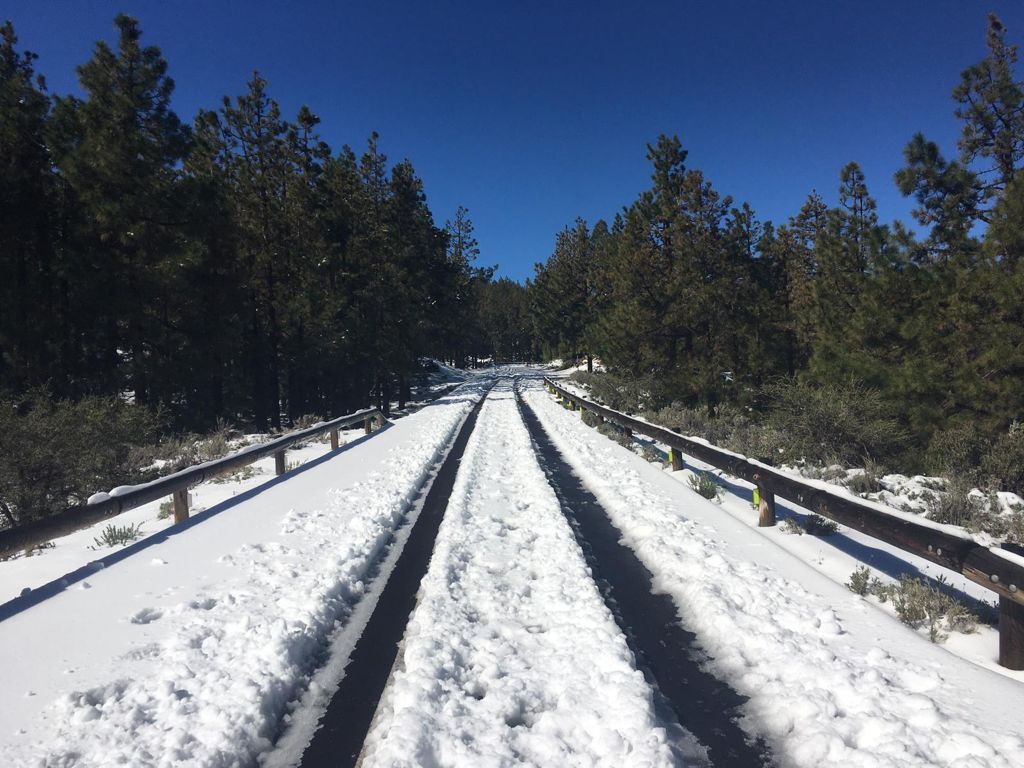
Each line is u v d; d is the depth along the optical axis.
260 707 3.28
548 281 65.69
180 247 18.81
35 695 3.39
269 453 10.07
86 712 3.16
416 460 11.65
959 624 4.04
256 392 27.00
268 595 4.89
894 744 2.77
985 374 10.20
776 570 5.20
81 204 17.72
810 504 5.68
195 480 7.62
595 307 50.06
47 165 17.42
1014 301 9.79
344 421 15.12
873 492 8.08
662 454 11.95
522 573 5.37
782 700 3.27
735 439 11.98
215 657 3.85
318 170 27.22
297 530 6.84
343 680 3.72
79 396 16.84
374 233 31.77
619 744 2.86
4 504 7.97
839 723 3.00
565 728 3.04
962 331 10.50
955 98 12.83
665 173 22.27
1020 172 10.27
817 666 3.54
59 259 17.23
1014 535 5.98
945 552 3.93
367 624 4.51
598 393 23.81
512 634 4.12
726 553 5.65
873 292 12.96
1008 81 12.02
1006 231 10.12
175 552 6.05
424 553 6.14
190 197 19.36
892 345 12.77
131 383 19.67
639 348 22.67
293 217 26.34
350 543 6.23
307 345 27.02
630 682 3.42
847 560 5.50
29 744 2.94
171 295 20.11
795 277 24.34
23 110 16.55
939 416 10.52
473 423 19.44
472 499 8.26
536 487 8.74
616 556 5.94
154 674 3.63
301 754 3.02
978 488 8.21
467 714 3.16
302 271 27.53
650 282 21.80
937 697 3.19
